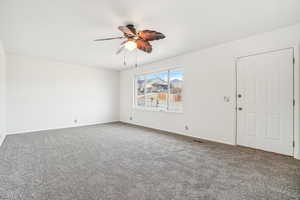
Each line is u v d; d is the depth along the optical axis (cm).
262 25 262
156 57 459
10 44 351
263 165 238
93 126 559
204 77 384
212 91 369
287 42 267
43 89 483
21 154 279
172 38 318
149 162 251
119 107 672
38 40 326
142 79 581
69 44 351
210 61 372
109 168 228
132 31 246
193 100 409
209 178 201
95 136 417
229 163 246
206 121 382
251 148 313
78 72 555
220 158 267
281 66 275
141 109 570
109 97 640
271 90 287
